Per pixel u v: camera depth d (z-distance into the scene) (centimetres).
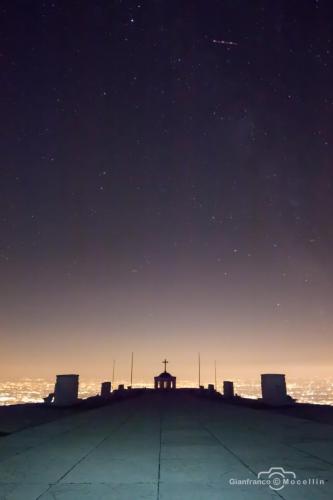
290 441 984
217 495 547
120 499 533
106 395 3334
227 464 732
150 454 836
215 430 1218
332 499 525
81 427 1331
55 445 954
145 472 679
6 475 664
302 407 2097
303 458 776
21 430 1259
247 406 2323
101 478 642
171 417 1673
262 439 1022
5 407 2138
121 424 1418
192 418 1620
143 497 541
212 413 1856
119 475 660
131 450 884
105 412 1961
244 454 823
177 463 745
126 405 2516
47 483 613
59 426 1360
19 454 845
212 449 884
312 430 1190
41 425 1391
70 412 1928
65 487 590
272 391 2191
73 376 2228
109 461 771
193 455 819
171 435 1121
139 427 1323
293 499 526
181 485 598
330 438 1031
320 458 776
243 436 1077
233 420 1512
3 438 1085
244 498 532
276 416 1656
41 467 721
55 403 2158
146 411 2014
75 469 704
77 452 864
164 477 645
